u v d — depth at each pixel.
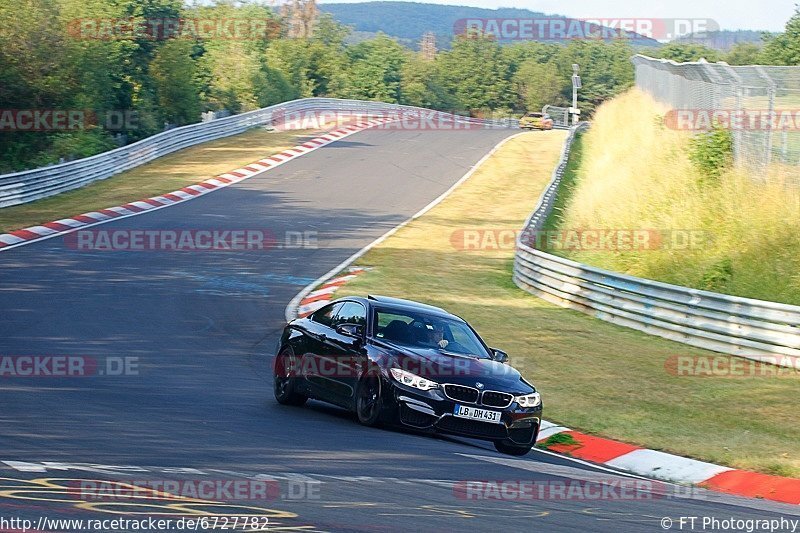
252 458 12.79
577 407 19.61
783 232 30.97
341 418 17.28
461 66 162.38
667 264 32.84
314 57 121.06
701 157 37.78
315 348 17.72
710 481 15.00
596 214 41.78
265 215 47.91
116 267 34.00
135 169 59.06
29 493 9.91
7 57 55.00
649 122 53.16
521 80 166.50
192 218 45.47
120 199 48.62
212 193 52.88
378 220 49.41
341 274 36.34
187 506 9.88
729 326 25.78
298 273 36.00
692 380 22.56
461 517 10.41
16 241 37.06
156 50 75.19
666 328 27.91
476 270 39.38
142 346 23.23
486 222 51.03
